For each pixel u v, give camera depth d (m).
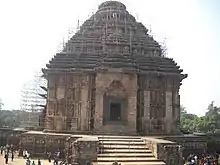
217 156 34.75
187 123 86.44
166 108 39.59
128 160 25.44
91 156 25.48
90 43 42.03
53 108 38.88
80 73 38.72
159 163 25.11
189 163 28.61
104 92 37.44
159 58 41.44
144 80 39.53
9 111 106.62
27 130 40.03
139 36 44.03
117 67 37.75
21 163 29.25
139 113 38.69
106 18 45.38
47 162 29.97
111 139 30.05
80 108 38.47
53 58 40.28
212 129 77.69
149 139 29.22
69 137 31.16
